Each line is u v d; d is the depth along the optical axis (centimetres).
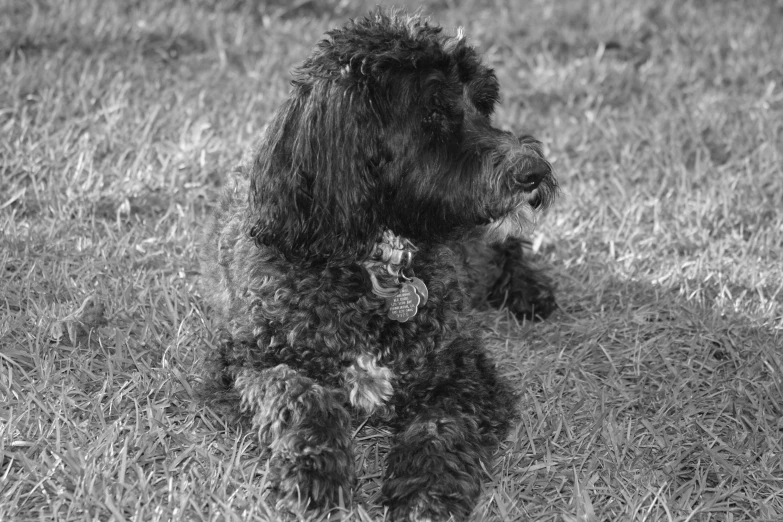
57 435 443
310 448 431
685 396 551
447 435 452
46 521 413
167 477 438
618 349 598
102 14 935
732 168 809
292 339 471
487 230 497
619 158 818
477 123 490
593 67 948
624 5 1063
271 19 1017
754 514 466
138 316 577
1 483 425
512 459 482
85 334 552
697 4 1112
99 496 418
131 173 716
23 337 542
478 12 1072
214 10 1016
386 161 471
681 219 731
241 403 468
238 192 564
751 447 505
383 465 474
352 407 485
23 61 838
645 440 514
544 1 1074
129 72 853
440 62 476
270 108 833
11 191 682
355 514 433
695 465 496
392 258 491
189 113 805
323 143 460
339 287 475
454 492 432
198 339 555
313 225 470
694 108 889
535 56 980
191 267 625
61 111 783
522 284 653
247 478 446
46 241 628
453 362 492
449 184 473
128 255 633
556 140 827
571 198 752
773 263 683
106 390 505
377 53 460
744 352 589
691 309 625
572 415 526
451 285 507
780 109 895
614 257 689
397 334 480
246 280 491
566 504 457
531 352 598
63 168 715
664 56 995
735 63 964
